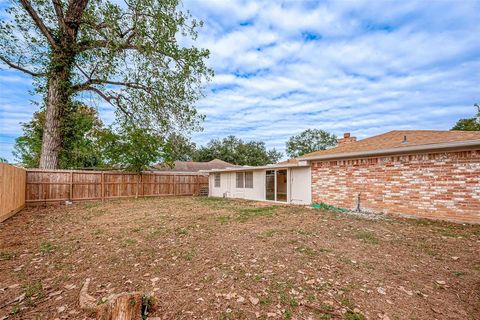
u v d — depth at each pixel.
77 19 12.41
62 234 6.08
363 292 3.07
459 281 3.36
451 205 7.36
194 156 43.97
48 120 12.91
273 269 3.78
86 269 3.90
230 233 5.98
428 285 3.26
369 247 4.79
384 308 2.73
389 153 8.81
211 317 2.61
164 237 5.70
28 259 4.33
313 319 2.55
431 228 6.42
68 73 12.80
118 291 3.15
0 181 7.64
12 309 2.75
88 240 5.52
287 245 4.93
